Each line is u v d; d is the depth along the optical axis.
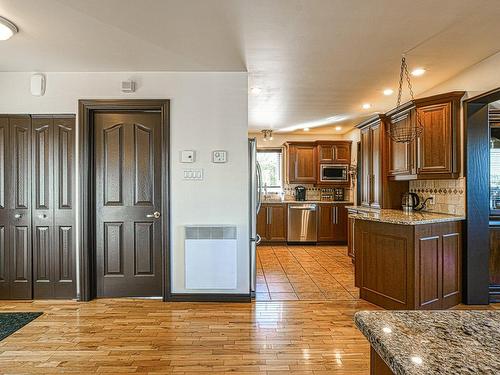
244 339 2.75
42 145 3.70
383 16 2.50
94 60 3.36
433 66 3.55
